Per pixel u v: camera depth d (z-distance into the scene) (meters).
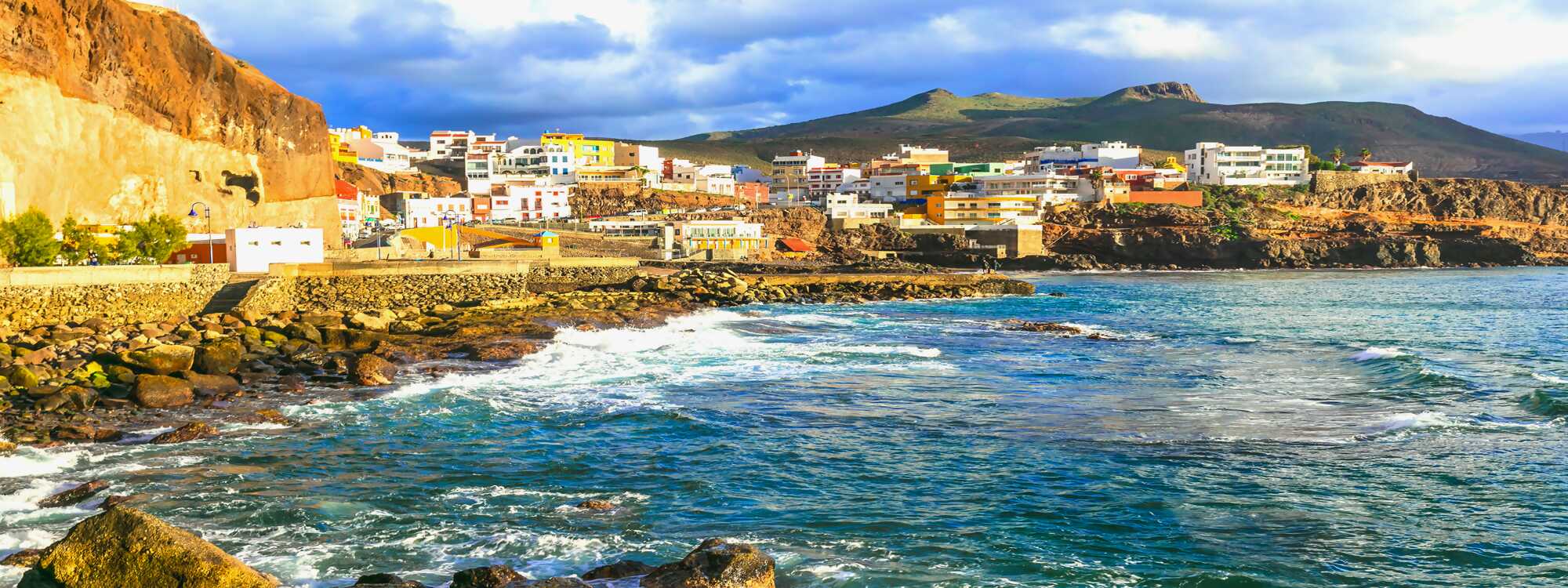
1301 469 33.53
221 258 95.56
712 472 33.69
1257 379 53.25
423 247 129.88
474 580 22.14
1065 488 31.67
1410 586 24.09
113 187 103.00
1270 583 24.33
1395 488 31.28
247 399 43.91
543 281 110.19
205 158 115.75
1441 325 86.69
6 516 27.62
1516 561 25.53
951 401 46.44
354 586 22.53
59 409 40.06
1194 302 115.25
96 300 69.44
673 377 52.34
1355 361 59.28
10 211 83.06
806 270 149.88
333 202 138.62
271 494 30.22
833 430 39.81
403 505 29.66
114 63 103.69
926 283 124.31
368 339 60.03
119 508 22.59
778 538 27.23
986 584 24.16
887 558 25.73
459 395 45.72
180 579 20.88
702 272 117.56
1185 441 37.56
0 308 64.69
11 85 89.94
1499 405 44.78
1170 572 24.91
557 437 38.25
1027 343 69.38
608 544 26.55
